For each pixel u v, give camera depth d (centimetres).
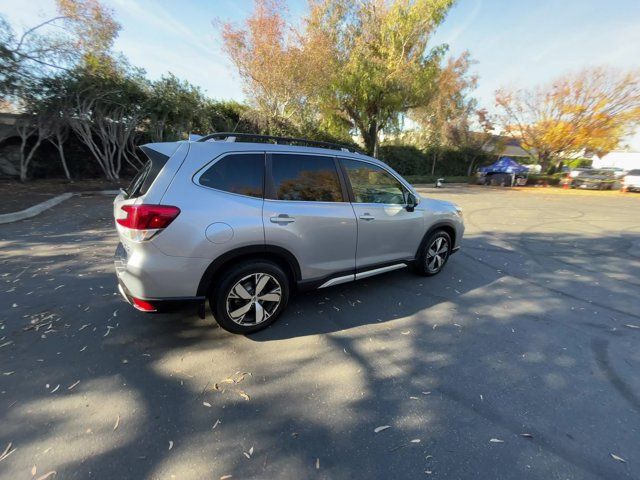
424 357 300
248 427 217
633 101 2441
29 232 666
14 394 238
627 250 698
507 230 884
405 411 235
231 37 1814
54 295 392
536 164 3175
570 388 263
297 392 251
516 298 436
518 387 263
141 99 1447
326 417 228
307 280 345
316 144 376
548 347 321
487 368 286
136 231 259
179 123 1602
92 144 1419
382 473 188
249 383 259
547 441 212
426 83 2400
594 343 330
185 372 268
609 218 1105
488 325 361
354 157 378
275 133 2066
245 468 189
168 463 190
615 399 252
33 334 312
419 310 390
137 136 1620
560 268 568
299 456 197
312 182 339
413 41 2306
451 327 354
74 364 273
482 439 212
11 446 197
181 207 267
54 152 1416
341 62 2392
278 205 311
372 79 2316
